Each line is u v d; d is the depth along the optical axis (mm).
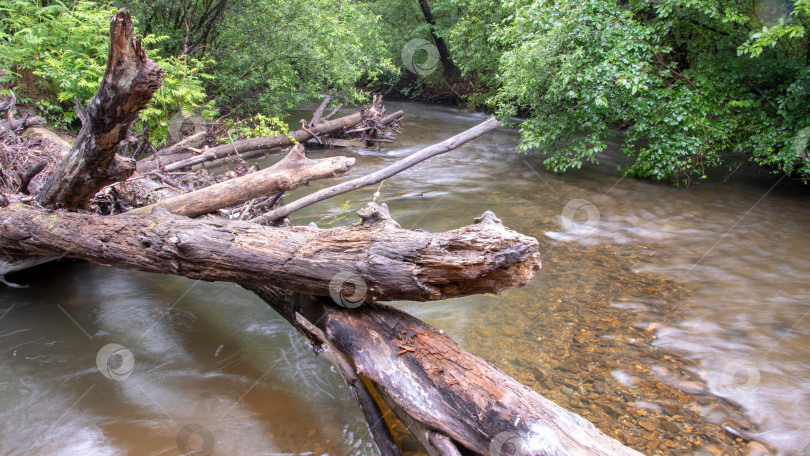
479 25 10516
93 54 7383
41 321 3537
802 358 3117
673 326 3514
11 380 2879
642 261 4633
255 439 2469
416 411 2078
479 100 14305
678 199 6516
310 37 10320
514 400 1969
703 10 6258
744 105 6336
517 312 3740
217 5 10086
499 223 2248
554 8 6941
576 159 7316
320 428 2557
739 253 4770
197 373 3002
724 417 2619
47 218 3326
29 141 5461
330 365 3119
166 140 8055
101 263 3223
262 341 3377
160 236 2820
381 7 16062
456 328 3512
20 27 7312
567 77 6602
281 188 3930
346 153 9500
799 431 2508
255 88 11125
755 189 6902
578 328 3508
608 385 2883
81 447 2395
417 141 10828
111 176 3316
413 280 2184
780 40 7262
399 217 5793
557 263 4602
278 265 2545
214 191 3889
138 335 3396
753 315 3641
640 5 6957
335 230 2576
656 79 6656
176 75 8008
